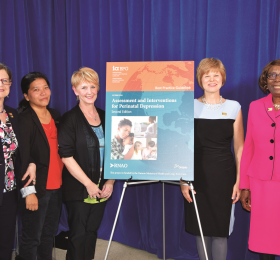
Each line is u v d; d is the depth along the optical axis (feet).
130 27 7.96
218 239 6.09
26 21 8.90
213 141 5.87
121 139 5.74
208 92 5.98
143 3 7.79
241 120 5.99
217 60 5.89
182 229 8.02
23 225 6.10
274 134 5.27
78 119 5.76
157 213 8.11
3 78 5.02
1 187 4.94
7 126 5.17
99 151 5.84
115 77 5.83
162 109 5.68
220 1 7.06
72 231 5.90
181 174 5.55
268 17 6.65
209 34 7.20
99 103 8.57
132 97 5.76
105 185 6.07
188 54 7.49
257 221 5.56
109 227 8.93
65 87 9.07
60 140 5.63
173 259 7.84
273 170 5.28
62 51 8.97
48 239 6.54
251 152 5.80
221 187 5.86
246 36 6.95
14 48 8.92
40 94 6.03
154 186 8.07
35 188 5.84
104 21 8.29
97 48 8.55
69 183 5.83
